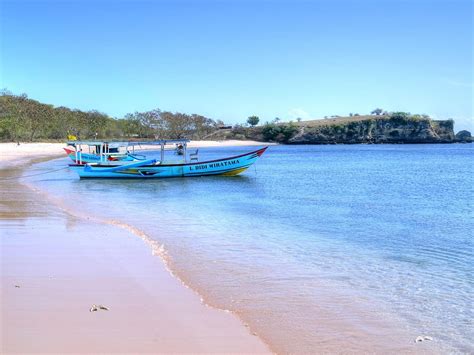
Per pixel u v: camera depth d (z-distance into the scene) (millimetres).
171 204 24219
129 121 169500
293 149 151125
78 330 6789
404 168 57656
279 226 17516
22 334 6590
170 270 10461
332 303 8812
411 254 13102
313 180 40125
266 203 24859
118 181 38844
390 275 10844
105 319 7258
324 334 7328
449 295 9414
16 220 16672
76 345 6293
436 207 23547
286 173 48438
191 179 40469
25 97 130500
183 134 191625
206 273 10641
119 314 7504
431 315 8297
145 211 21328
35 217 17500
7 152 88000
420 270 11359
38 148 99688
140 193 29969
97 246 12578
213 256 12375
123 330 6867
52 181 37969
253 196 28312
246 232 16125
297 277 10539
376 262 12094
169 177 40625
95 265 10508
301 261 12070
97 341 6441
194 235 15336
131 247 12578
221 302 8609
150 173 40000
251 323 7617
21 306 7688
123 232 14875
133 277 9664
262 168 57812
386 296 9297
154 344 6449
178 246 13539
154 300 8289
